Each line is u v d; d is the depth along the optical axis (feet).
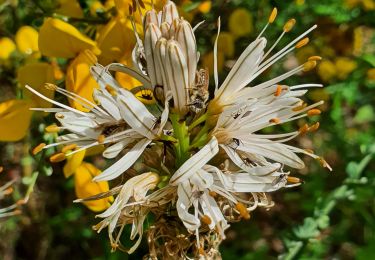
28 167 1.14
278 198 1.41
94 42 0.87
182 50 0.65
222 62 1.06
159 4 0.83
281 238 1.10
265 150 0.68
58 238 1.35
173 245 0.69
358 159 1.32
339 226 1.43
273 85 0.68
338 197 1.11
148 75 0.68
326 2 1.30
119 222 0.70
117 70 0.70
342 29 1.30
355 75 1.33
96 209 0.85
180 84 0.65
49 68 0.88
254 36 1.13
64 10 0.98
